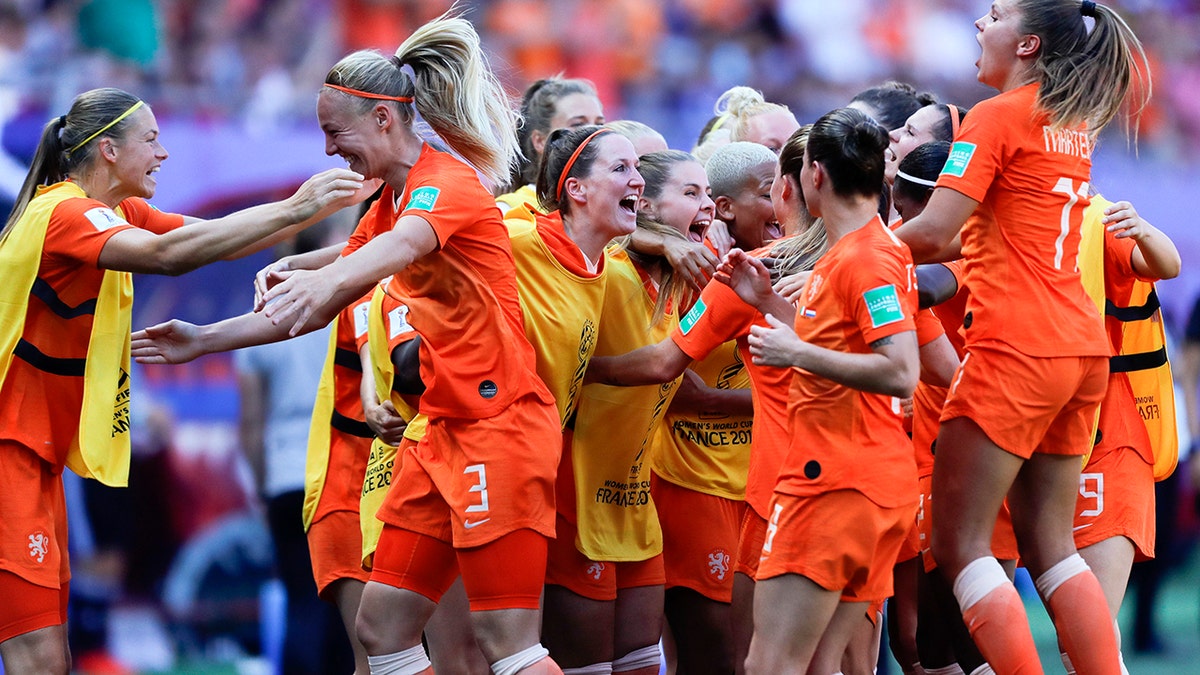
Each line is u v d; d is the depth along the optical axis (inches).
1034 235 575.8
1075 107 572.1
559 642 664.4
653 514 676.7
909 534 692.1
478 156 588.7
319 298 505.7
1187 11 1942.7
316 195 571.2
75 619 1117.1
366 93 562.3
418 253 532.4
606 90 1668.3
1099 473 665.6
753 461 598.2
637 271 659.4
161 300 1106.1
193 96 1290.6
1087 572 601.3
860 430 537.0
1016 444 572.7
